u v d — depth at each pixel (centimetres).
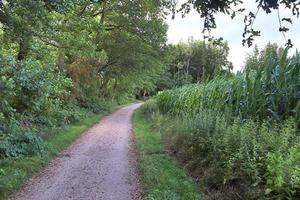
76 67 2677
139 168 985
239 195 644
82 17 1909
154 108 2856
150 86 6188
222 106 1142
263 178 607
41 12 1052
